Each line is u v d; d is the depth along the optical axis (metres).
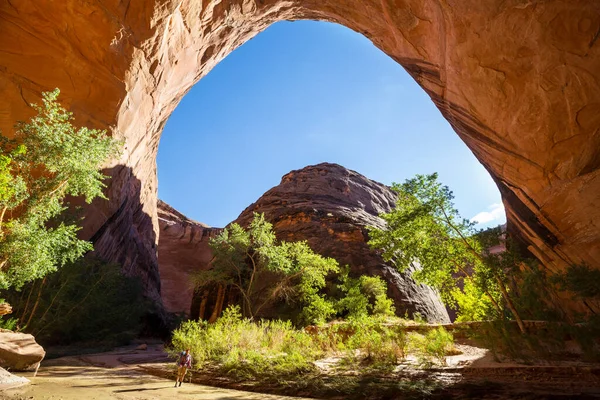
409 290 29.89
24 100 16.81
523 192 16.22
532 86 13.64
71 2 17.52
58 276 16.61
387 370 8.74
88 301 18.44
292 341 12.84
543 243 15.90
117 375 11.02
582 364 7.52
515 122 14.87
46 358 14.76
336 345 12.90
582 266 11.46
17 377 8.18
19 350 8.91
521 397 6.29
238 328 14.40
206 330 14.04
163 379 10.62
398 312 27.48
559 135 13.62
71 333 19.31
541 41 12.62
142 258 36.06
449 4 14.71
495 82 14.81
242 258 25.14
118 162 21.84
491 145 16.95
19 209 10.77
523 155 15.30
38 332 15.27
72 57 18.00
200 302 32.62
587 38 11.64
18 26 17.52
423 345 10.96
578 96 12.63
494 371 7.76
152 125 25.34
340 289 27.02
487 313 17.59
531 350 9.05
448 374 7.98
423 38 18.25
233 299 28.39
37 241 9.52
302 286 23.48
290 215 37.69
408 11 17.97
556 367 7.34
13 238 9.30
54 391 7.34
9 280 9.63
